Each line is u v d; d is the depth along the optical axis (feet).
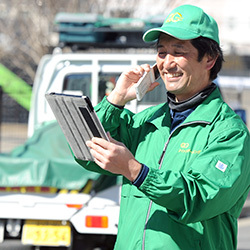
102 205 51.21
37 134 55.67
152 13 142.41
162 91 59.98
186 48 24.59
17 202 51.44
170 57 24.77
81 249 55.52
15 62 139.44
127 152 22.35
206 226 24.04
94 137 22.88
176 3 146.00
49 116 63.57
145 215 24.64
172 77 24.97
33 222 52.01
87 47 76.95
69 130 24.16
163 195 22.08
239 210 25.35
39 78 64.18
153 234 24.07
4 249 61.11
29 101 100.68
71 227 52.24
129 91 26.58
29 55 140.05
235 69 258.78
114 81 63.05
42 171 50.47
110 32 74.38
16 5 142.10
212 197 22.26
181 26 24.53
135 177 22.26
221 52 25.53
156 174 22.27
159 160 25.12
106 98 26.89
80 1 138.31
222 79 197.16
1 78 102.22
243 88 194.49
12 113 100.73
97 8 137.18
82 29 73.20
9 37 145.89
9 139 100.22
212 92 25.35
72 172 50.70
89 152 24.40
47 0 136.77
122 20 72.43
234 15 304.30
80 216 51.11
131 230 24.90
